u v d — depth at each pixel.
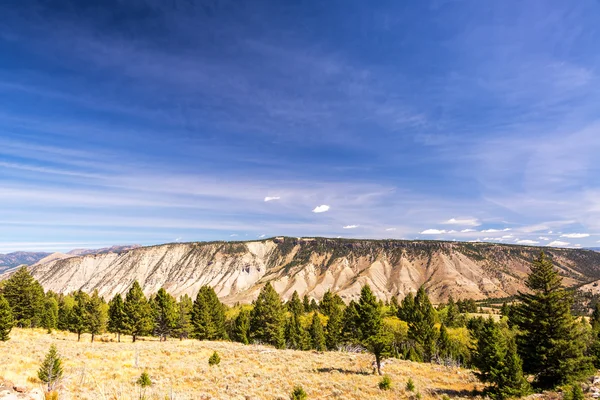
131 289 67.75
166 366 38.44
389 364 49.38
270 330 76.94
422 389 34.06
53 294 123.25
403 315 98.31
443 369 47.31
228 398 27.06
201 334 75.62
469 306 152.12
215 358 41.53
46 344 47.56
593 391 27.56
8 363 30.44
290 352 55.75
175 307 86.44
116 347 51.25
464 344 70.69
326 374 39.56
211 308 85.75
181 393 26.78
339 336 71.25
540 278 33.72
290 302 123.25
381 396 30.84
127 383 28.28
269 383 33.69
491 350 30.67
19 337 56.94
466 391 33.50
